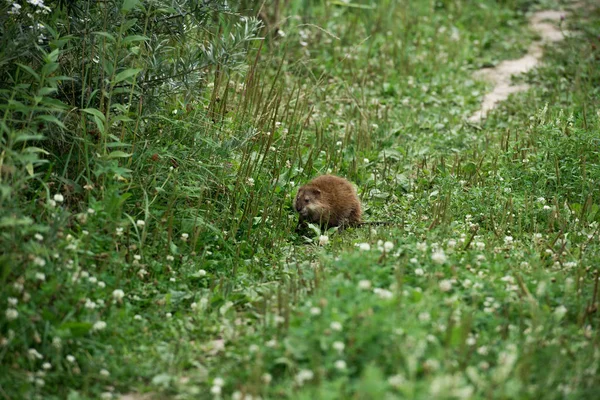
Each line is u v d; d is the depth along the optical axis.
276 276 11.07
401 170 15.20
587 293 9.91
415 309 8.45
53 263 9.59
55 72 11.68
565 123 15.05
